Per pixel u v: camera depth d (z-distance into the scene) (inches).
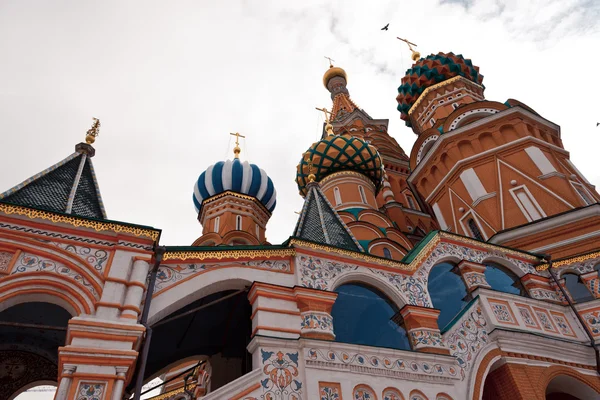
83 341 264.5
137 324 281.9
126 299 294.5
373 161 929.5
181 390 669.9
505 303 460.4
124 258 314.7
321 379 317.4
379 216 829.8
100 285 295.1
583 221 595.2
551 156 750.5
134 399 255.9
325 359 329.1
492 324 428.1
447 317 455.5
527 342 427.5
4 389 400.8
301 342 329.4
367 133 1304.1
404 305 404.8
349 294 410.0
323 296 369.1
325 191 908.6
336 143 939.3
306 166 963.3
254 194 1002.1
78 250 307.3
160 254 325.4
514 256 529.7
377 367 344.5
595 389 427.8
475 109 890.7
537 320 461.1
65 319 396.2
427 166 884.6
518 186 703.7
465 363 389.7
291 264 392.5
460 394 364.8
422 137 968.9
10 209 298.2
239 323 460.4
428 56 1157.1
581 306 488.1
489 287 468.1
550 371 419.2
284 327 341.7
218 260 360.8
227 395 287.7
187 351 475.5
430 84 1113.4
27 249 292.0
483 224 705.6
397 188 1144.8
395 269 435.5
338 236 460.1
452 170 798.5
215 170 1012.5
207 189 1000.9
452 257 487.8
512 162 741.9
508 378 401.7
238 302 430.0
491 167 754.8
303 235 451.2
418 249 466.6
